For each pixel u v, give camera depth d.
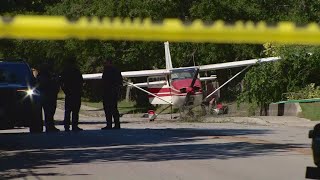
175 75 97.50
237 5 123.56
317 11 109.88
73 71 55.50
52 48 132.00
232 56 125.00
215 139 47.59
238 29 9.64
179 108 95.19
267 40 9.77
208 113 94.69
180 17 127.50
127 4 126.62
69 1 136.00
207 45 122.88
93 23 9.38
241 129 59.62
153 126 67.88
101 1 129.88
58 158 36.41
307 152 38.94
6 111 49.22
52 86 56.22
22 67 54.31
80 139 47.50
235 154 38.09
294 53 86.25
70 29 9.28
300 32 9.65
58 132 53.75
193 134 52.34
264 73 88.25
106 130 56.75
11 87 49.56
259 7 125.12
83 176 29.83
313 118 76.88
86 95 172.25
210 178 29.34
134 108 139.38
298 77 87.62
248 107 92.06
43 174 30.36
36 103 51.09
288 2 123.00
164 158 36.31
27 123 51.19
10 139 47.47
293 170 31.59
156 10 125.62
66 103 55.78
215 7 123.38
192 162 34.50
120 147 42.12
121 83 59.06
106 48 133.00
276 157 36.50
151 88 98.44
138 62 135.88
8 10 52.62
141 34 9.48
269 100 88.62
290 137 49.69
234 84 119.62
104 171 31.36
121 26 9.41
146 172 31.08
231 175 30.19
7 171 31.34
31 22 9.16
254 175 30.23
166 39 9.52
